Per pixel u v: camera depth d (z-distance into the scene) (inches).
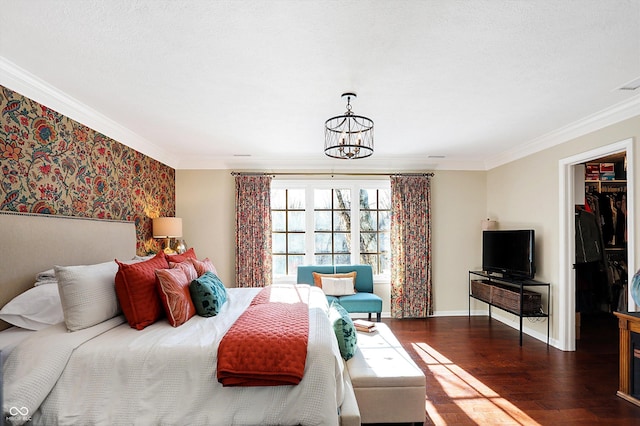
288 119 132.4
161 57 84.5
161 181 184.1
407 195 207.6
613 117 123.0
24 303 84.4
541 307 162.9
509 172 191.2
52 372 69.9
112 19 68.7
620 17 68.0
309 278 196.1
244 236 201.0
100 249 119.9
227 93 107.1
